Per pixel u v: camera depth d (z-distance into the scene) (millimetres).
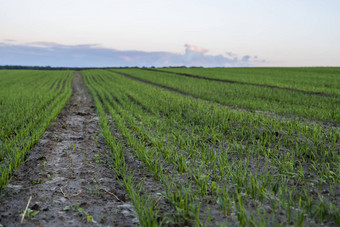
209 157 5633
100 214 3604
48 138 7730
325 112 11531
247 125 8805
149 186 4469
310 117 11195
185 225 3262
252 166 5395
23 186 4477
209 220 3234
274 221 3258
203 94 20406
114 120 10406
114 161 5754
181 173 4867
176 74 48562
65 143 7309
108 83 34625
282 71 52906
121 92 22688
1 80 41625
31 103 14125
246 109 14062
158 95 19000
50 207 3771
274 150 6223
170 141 6988
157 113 11773
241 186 4223
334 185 4328
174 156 5527
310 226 3172
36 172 5129
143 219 3217
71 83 37594
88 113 12711
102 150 6676
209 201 3830
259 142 6906
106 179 4848
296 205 3680
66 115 12164
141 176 4918
